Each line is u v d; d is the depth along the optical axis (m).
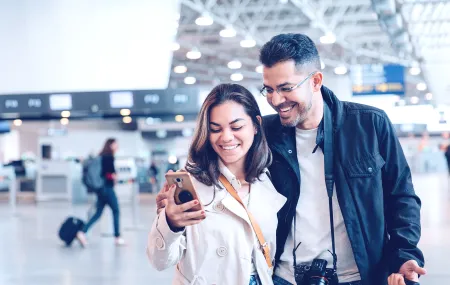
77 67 16.70
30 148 37.28
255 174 2.42
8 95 16.95
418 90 31.47
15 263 8.27
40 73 16.64
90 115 20.14
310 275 2.42
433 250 8.49
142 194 24.44
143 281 6.96
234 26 19.66
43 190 21.20
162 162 22.42
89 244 9.99
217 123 2.36
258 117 2.43
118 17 15.95
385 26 15.62
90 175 9.79
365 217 2.46
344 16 18.64
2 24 16.06
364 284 2.44
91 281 7.00
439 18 16.70
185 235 2.36
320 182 2.51
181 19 20.56
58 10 15.92
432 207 15.43
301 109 2.40
